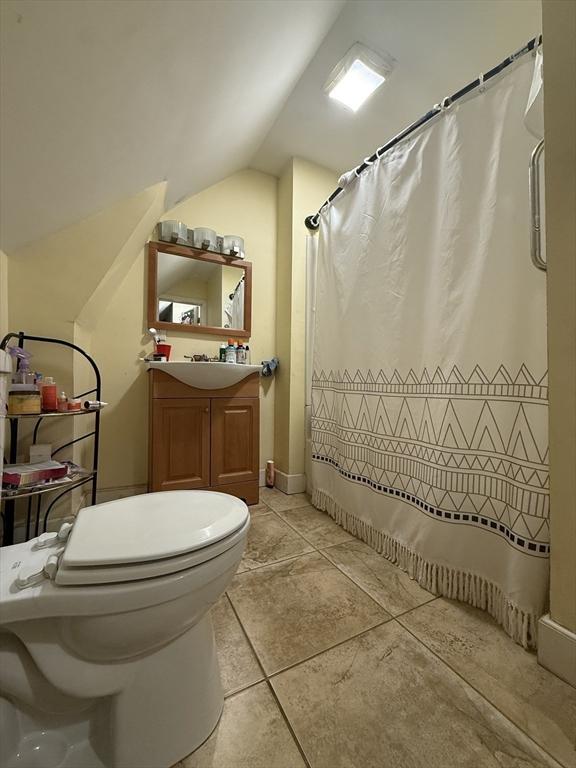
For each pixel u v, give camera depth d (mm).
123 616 521
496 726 661
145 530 617
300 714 684
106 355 1754
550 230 776
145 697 583
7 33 552
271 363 2152
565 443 759
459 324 1049
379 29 1329
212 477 1734
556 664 772
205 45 956
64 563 514
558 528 775
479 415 1001
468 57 1387
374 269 1422
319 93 1643
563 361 758
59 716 610
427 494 1121
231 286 2088
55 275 1299
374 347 1403
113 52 739
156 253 1875
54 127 807
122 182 1254
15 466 1139
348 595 1072
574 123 735
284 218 2176
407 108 1682
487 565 988
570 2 735
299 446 2072
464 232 1047
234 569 662
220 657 824
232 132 1620
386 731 651
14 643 573
